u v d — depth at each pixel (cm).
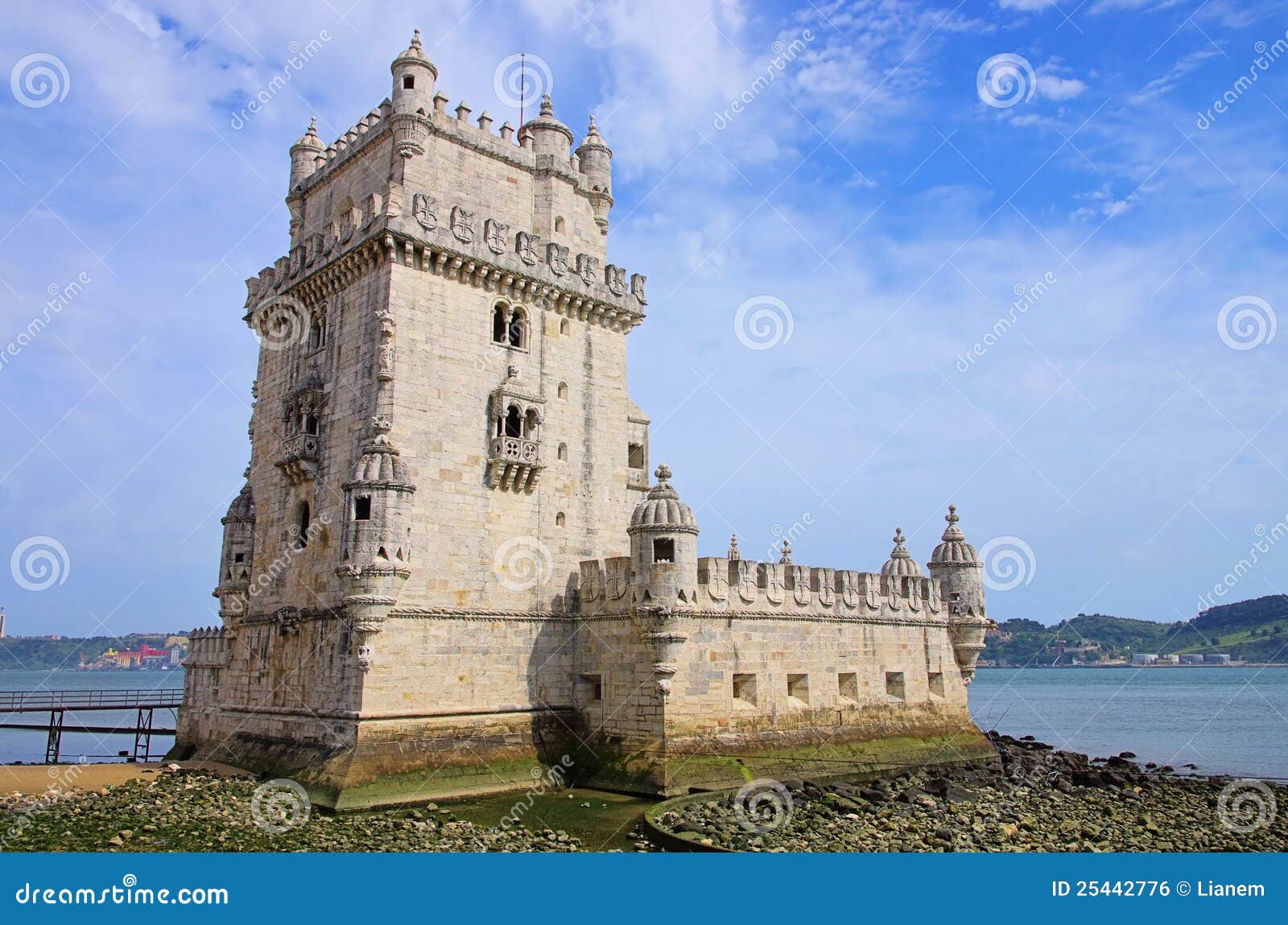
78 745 8469
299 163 4950
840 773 4338
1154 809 4084
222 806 3306
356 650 3522
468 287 4116
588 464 4450
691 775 3716
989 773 4803
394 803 3391
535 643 4069
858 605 4853
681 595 3816
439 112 4266
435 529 3806
